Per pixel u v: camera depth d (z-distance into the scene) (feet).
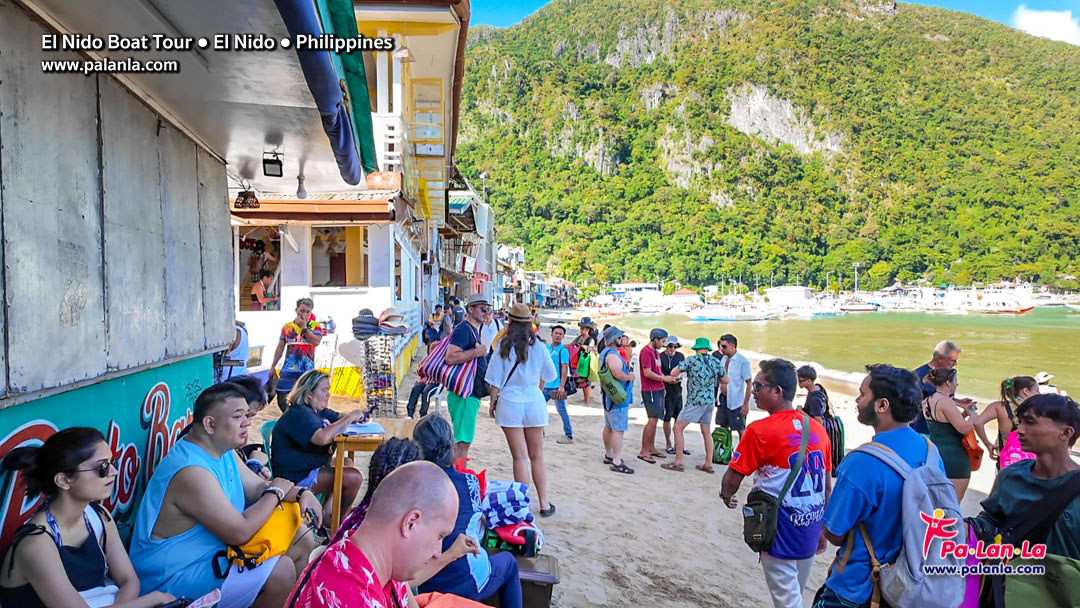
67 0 6.86
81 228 8.73
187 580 9.15
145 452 11.75
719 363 25.77
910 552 8.16
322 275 35.91
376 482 8.79
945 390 17.25
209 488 9.23
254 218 31.22
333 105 8.86
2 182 6.97
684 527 19.21
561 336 30.55
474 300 19.42
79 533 7.88
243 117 11.41
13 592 7.13
